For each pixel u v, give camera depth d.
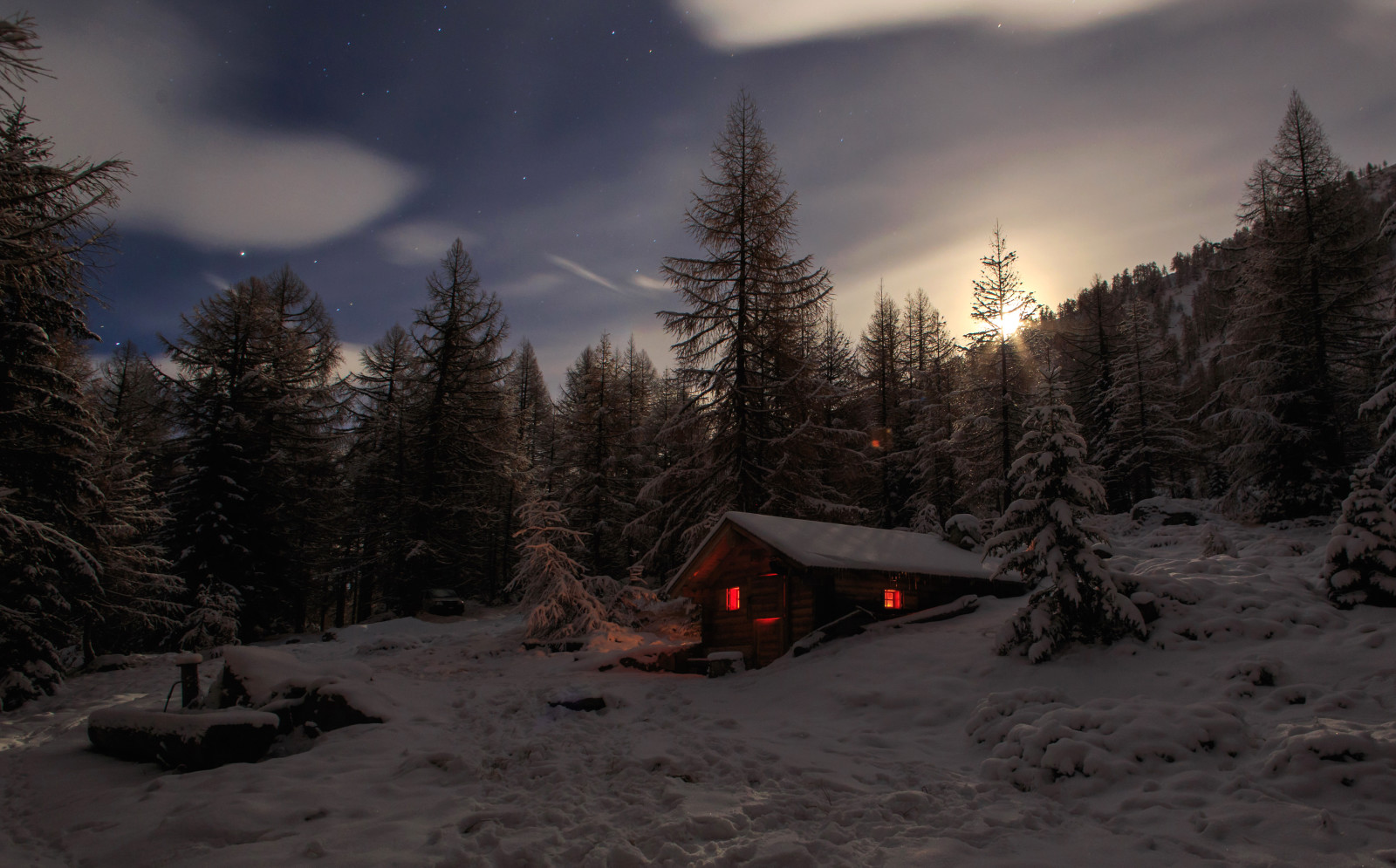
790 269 22.64
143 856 5.29
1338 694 7.18
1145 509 27.56
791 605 14.91
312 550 33.09
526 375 50.62
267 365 28.92
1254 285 24.56
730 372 22.83
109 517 17.34
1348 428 24.53
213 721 8.11
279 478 28.75
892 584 15.38
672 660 15.73
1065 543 10.61
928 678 10.37
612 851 4.97
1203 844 4.75
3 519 12.16
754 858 4.77
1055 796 6.00
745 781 6.72
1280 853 4.56
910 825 5.41
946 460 32.38
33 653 13.80
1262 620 9.40
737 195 23.28
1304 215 24.33
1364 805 5.13
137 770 8.02
